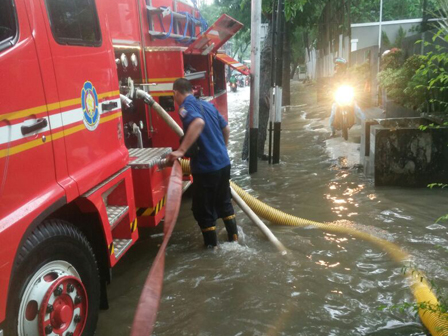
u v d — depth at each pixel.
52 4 2.65
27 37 2.37
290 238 4.80
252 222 5.34
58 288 2.46
